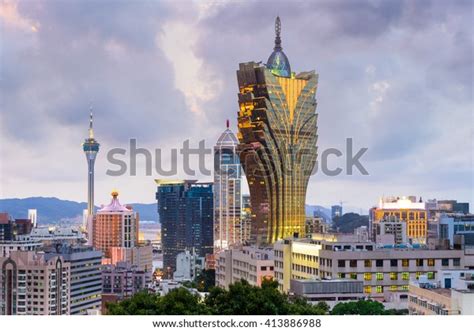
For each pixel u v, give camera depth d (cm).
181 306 17638
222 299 18450
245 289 18425
